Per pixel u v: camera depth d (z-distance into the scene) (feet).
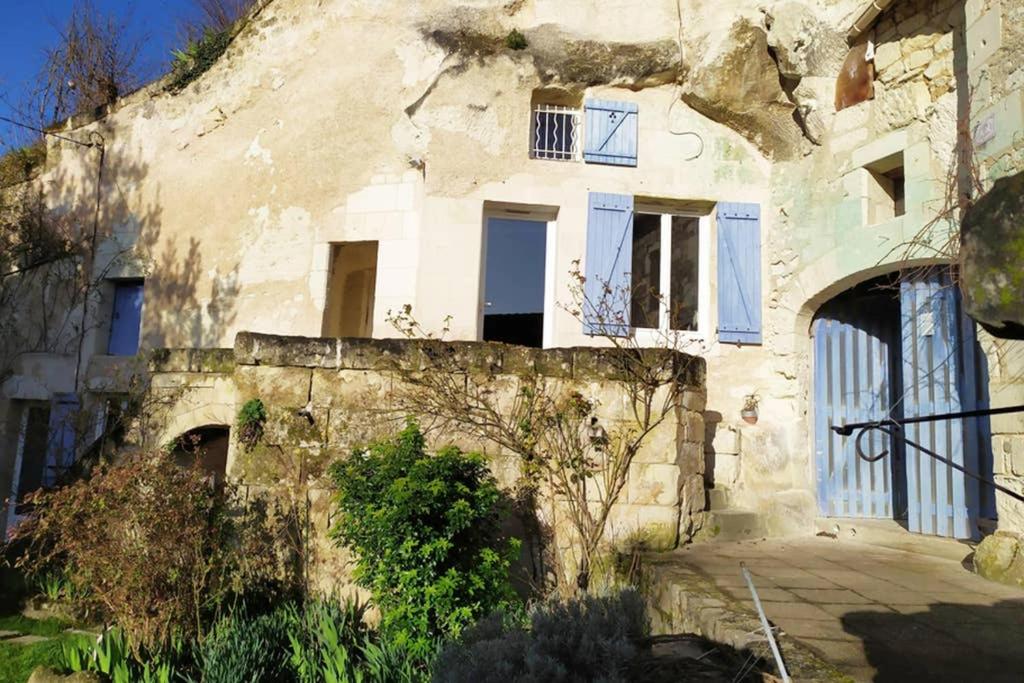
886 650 11.55
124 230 33.63
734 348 27.32
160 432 26.58
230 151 32.07
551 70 28.17
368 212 29.30
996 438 17.38
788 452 25.84
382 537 16.88
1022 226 4.74
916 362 22.41
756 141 28.22
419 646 16.08
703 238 28.99
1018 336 4.97
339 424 21.22
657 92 28.89
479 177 27.63
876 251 23.03
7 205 35.27
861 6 23.75
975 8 18.42
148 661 16.98
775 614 13.56
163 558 18.19
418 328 26.76
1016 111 16.66
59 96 48.60
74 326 33.68
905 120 22.39
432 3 29.45
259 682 15.58
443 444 20.92
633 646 11.27
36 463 34.47
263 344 21.71
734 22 26.61
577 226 27.89
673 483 20.98
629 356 21.49
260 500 20.92
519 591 19.99
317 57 31.04
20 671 18.29
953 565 18.61
